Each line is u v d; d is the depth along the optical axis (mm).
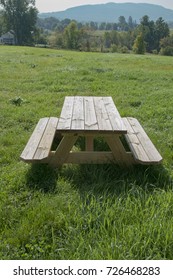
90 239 2668
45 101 7910
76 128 3775
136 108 7363
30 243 2701
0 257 2564
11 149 4715
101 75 12227
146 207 3092
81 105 5160
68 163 4027
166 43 85438
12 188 3572
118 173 3887
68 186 3549
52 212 3012
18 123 6035
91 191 3387
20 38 76438
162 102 7926
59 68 13883
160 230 2699
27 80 10883
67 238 2746
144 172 3834
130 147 4098
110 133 3768
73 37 73938
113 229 2746
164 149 4758
